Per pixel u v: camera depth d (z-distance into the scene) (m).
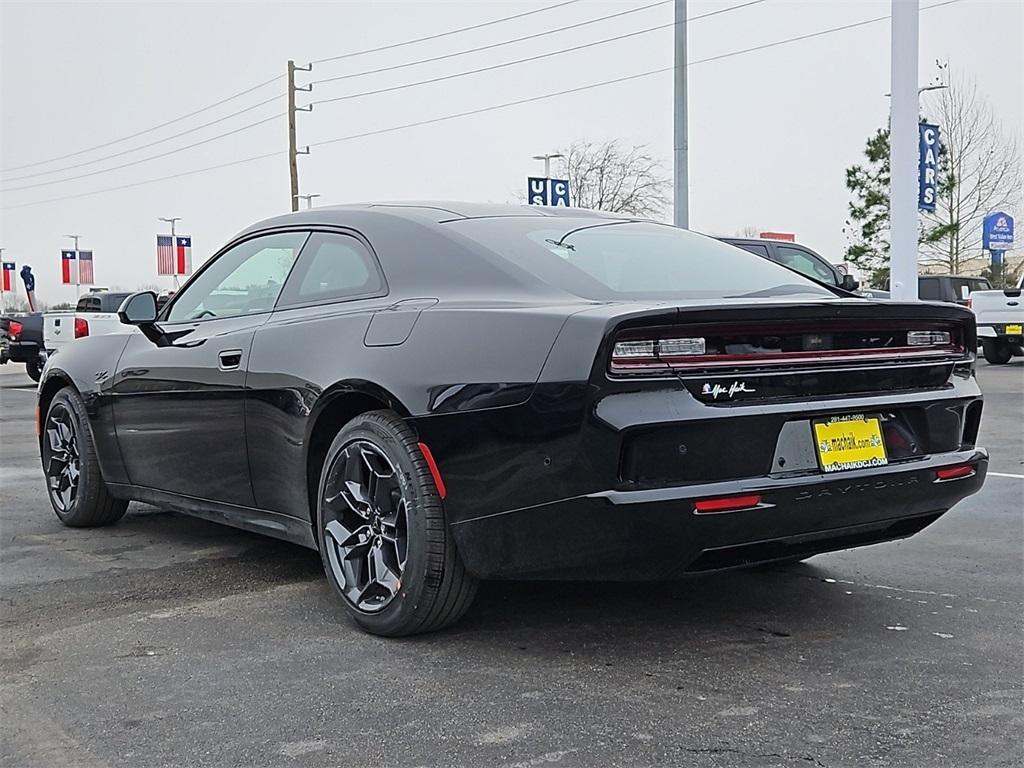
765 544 3.26
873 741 2.76
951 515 5.82
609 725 2.88
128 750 2.75
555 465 3.11
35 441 9.66
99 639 3.67
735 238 12.95
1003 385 14.55
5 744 2.80
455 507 3.40
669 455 3.06
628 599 4.10
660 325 3.06
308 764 2.66
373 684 3.20
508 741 2.78
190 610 4.02
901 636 3.64
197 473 4.61
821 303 3.26
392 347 3.61
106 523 5.63
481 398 3.29
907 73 12.82
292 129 43.81
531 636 3.64
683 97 19.56
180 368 4.61
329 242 4.27
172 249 49.12
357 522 3.79
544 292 3.50
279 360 4.05
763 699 3.06
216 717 2.96
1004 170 39.66
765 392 3.20
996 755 2.68
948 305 3.63
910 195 12.90
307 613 3.97
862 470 3.33
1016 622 3.81
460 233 3.88
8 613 3.99
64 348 5.71
